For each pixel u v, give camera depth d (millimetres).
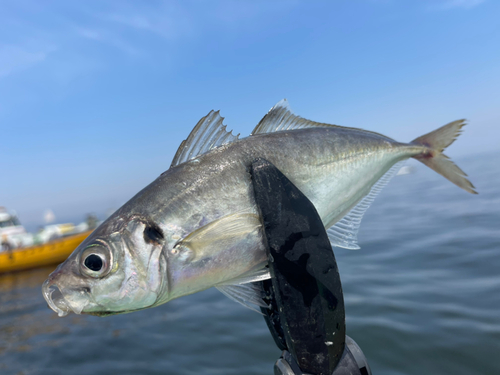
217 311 868
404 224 1832
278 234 142
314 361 130
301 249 139
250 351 639
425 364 524
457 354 527
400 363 537
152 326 839
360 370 132
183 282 177
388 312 687
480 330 569
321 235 142
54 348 818
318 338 131
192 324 805
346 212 225
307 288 135
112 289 171
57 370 694
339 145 216
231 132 209
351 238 217
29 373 708
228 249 175
